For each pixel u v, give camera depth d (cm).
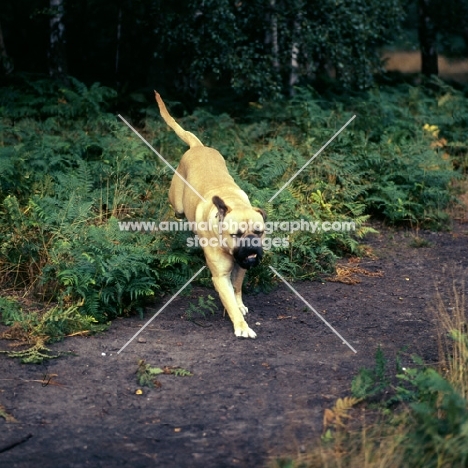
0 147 850
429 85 1558
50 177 788
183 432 427
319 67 1462
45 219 679
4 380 493
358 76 1265
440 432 395
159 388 485
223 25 1139
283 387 488
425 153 980
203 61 1169
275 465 380
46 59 1527
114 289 611
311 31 1200
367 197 927
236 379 500
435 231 906
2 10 1591
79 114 1111
